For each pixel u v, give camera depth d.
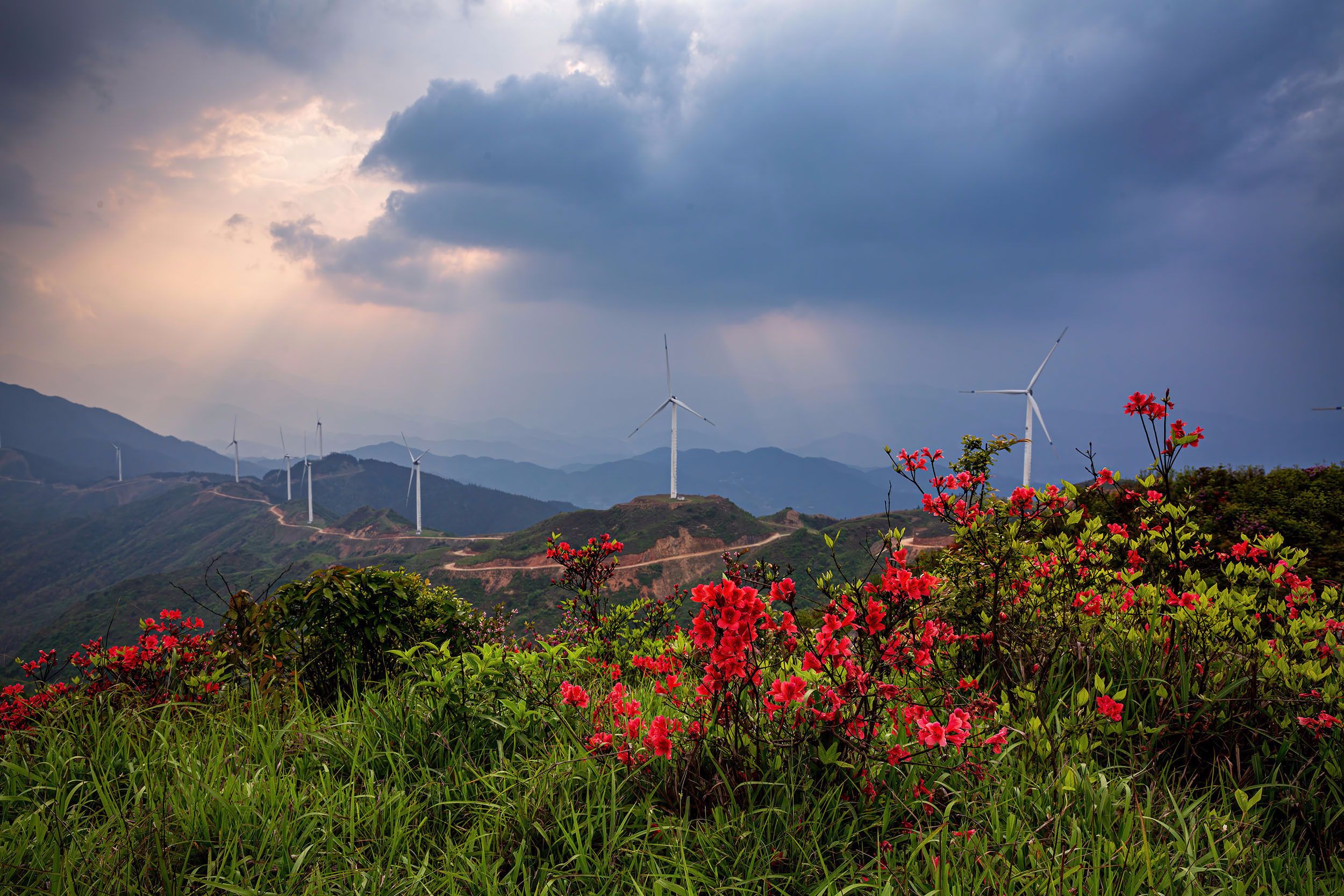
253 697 5.50
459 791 3.86
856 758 3.68
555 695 4.73
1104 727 4.04
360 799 3.74
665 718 3.90
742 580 4.60
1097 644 5.00
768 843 3.29
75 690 6.38
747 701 4.10
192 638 7.04
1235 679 4.28
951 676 5.22
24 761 4.26
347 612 6.54
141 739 4.58
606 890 3.04
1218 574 6.81
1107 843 3.00
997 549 5.38
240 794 3.68
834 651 3.61
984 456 5.53
